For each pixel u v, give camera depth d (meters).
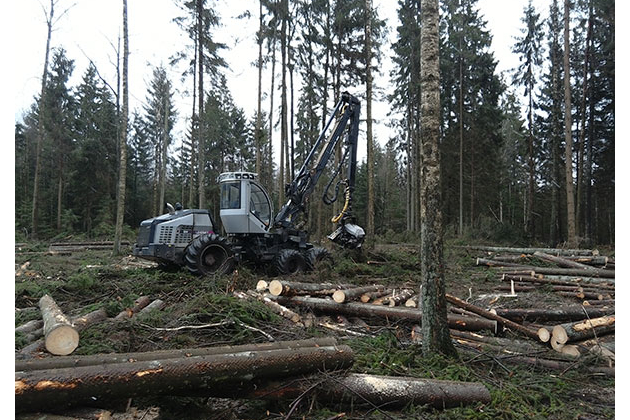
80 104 30.08
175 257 9.16
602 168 24.20
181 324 5.32
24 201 27.70
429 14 4.83
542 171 30.22
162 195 25.64
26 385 2.60
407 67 23.78
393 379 3.64
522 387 3.99
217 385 3.19
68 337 3.33
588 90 22.27
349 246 12.01
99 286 7.68
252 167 38.97
